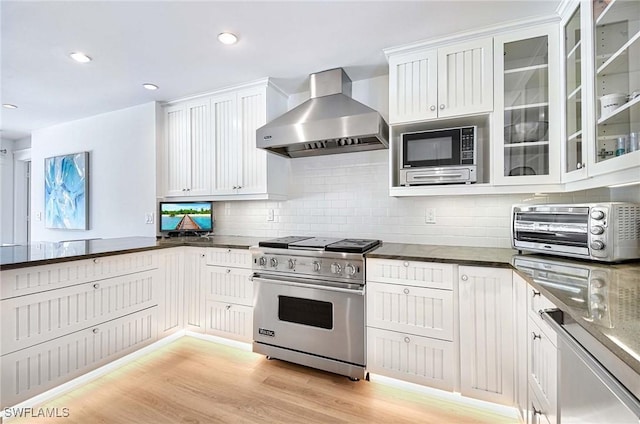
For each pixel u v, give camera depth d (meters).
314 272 2.06
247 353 2.37
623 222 1.37
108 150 3.35
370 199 2.56
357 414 1.66
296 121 2.26
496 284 1.63
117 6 1.64
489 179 1.92
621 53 1.33
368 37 1.97
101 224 3.39
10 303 1.57
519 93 1.90
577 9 1.60
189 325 2.61
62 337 1.78
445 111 1.98
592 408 0.83
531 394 1.40
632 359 0.57
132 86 2.71
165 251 2.46
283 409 1.70
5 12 1.67
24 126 3.85
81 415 1.65
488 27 1.86
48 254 1.87
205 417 1.64
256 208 3.02
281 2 1.63
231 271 2.43
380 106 2.54
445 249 2.09
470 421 1.60
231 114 2.78
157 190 3.05
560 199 2.05
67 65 2.32
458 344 1.71
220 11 1.70
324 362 2.04
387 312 1.87
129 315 2.18
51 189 3.79
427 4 1.66
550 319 0.98
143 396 1.82
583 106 1.52
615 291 1.01
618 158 1.26
